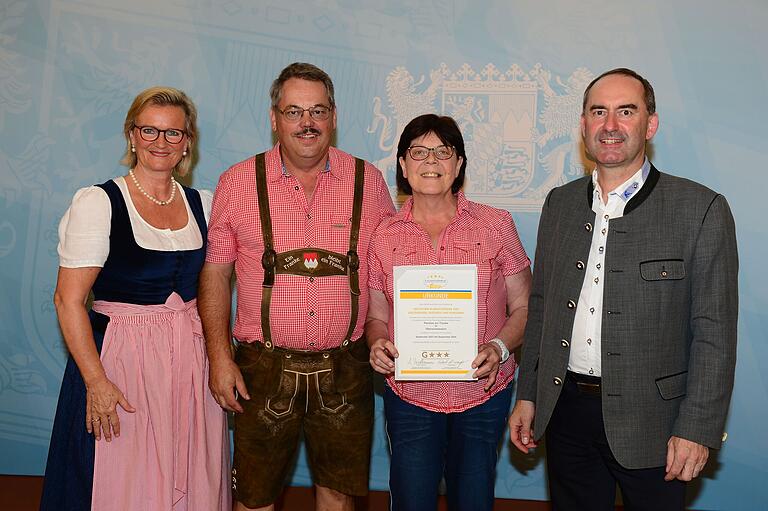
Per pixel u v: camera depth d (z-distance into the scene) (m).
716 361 1.99
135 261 2.40
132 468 2.40
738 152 3.41
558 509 2.34
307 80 2.46
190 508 2.52
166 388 2.43
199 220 2.60
